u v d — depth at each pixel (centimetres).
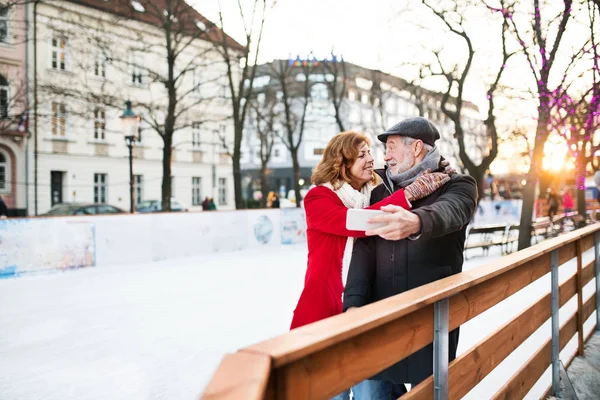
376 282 202
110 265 967
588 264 450
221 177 3212
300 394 99
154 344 457
